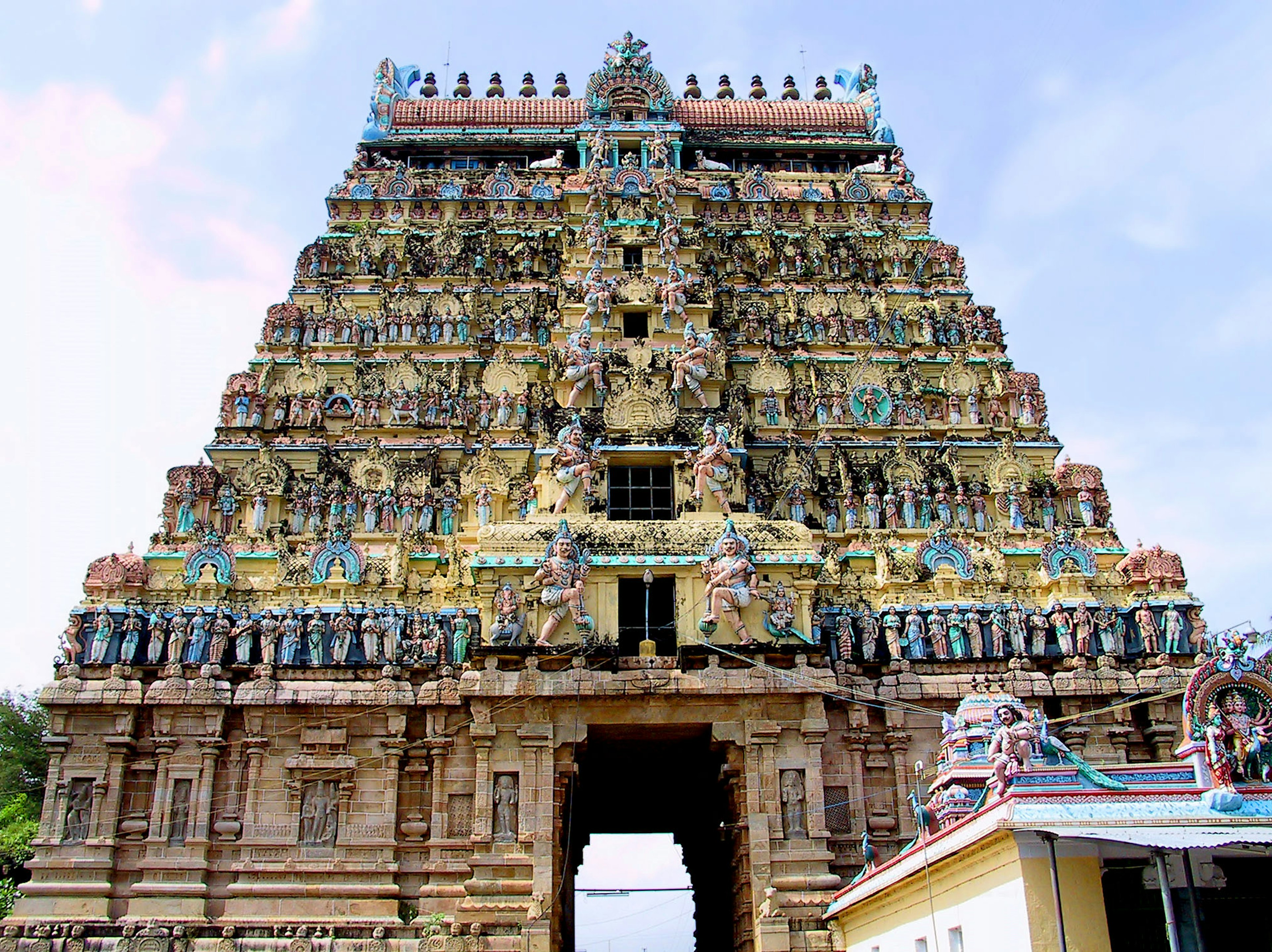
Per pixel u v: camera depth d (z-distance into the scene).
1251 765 22.33
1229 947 21.97
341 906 36.69
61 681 38.88
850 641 40.47
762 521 41.22
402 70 71.38
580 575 38.78
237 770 38.88
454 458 49.50
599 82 64.81
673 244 51.44
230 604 41.72
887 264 58.66
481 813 35.62
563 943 37.69
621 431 44.22
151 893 36.53
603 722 36.69
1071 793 21.38
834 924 33.91
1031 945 20.52
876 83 70.06
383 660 40.12
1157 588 42.47
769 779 36.12
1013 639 40.91
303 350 52.69
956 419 51.72
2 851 43.19
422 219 60.09
